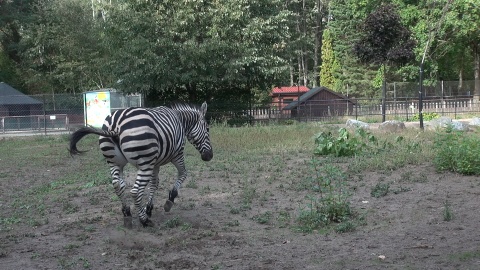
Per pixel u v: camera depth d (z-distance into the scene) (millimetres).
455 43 36531
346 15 48031
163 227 7379
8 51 52469
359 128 15633
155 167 7664
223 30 27750
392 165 12055
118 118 7027
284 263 5746
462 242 6320
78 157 17234
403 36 27016
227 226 7453
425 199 8766
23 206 9273
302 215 7543
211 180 11438
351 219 7562
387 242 6461
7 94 37656
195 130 8453
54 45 47250
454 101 33562
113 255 6188
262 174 11992
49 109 33375
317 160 13531
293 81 63031
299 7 58250
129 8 28234
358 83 48219
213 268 5566
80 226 7613
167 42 26922
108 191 10469
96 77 47250
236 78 28203
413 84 36969
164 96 30594
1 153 19719
